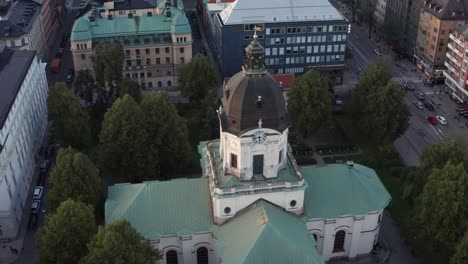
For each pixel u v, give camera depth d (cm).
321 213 9831
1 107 11812
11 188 11556
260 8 17762
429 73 19025
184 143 12756
